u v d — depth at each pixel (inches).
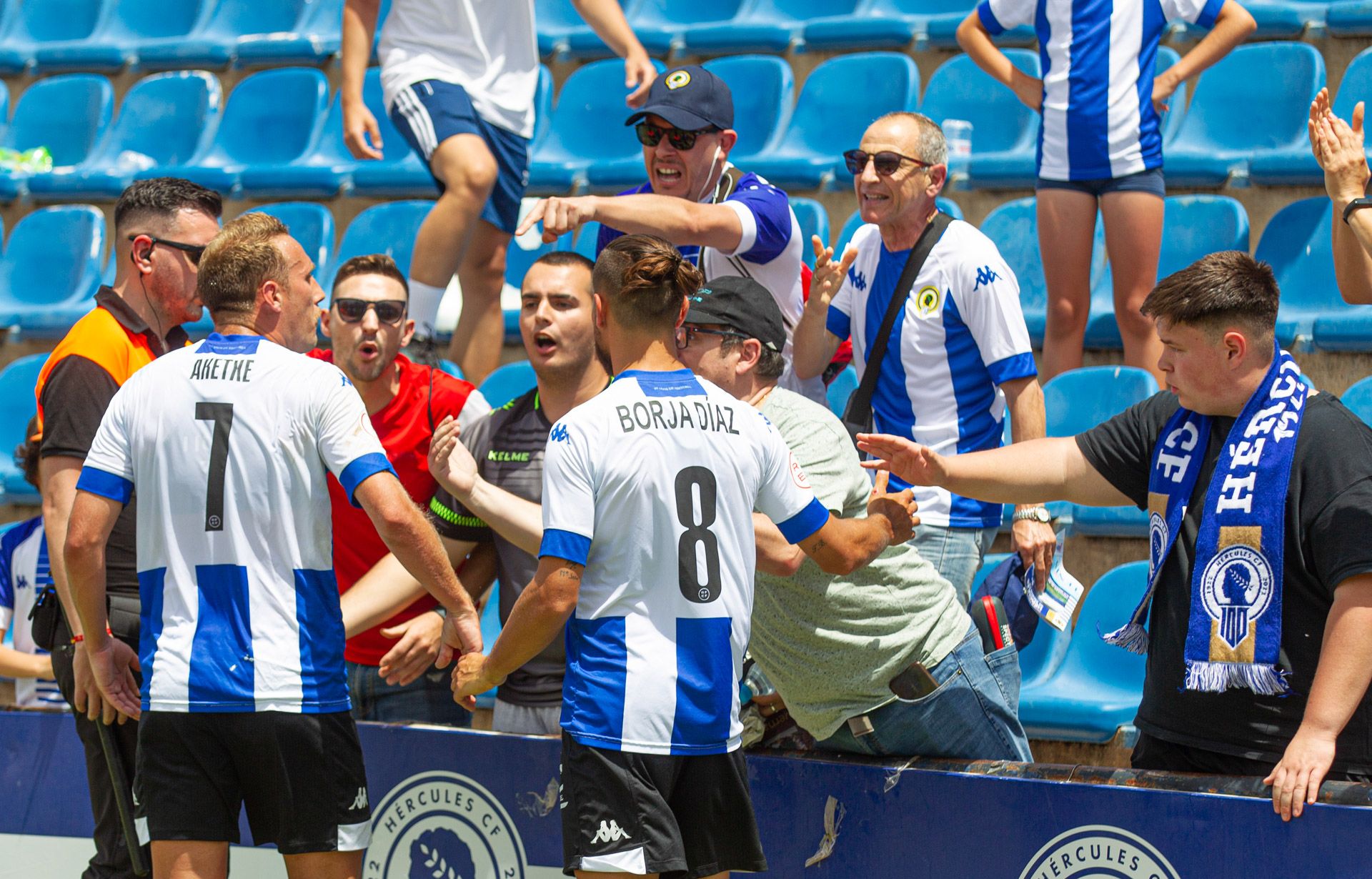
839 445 419.2
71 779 546.9
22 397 868.6
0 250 1004.6
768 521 399.2
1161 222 662.5
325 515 394.0
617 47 740.0
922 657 419.8
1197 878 374.9
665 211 510.0
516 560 490.3
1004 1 696.4
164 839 383.6
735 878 448.8
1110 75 654.5
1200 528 373.1
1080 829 394.9
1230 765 382.0
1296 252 717.3
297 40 1047.0
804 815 439.5
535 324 488.4
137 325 462.0
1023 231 764.0
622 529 355.6
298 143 1021.2
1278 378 369.7
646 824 350.0
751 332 415.2
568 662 368.8
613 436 355.3
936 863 417.1
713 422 364.2
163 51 1083.3
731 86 943.7
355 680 522.3
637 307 367.6
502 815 472.4
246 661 380.2
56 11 1176.8
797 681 424.8
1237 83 806.5
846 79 912.3
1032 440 498.3
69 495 443.8
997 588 481.4
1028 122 858.1
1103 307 736.3
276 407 385.1
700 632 356.8
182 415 385.7
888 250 539.2
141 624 395.2
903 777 422.6
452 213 680.4
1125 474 399.9
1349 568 344.8
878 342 530.6
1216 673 364.5
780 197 554.6
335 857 397.4
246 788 392.5
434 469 437.4
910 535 410.0
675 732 353.7
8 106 1107.3
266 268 404.2
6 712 557.9
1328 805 351.6
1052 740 543.2
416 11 709.3
